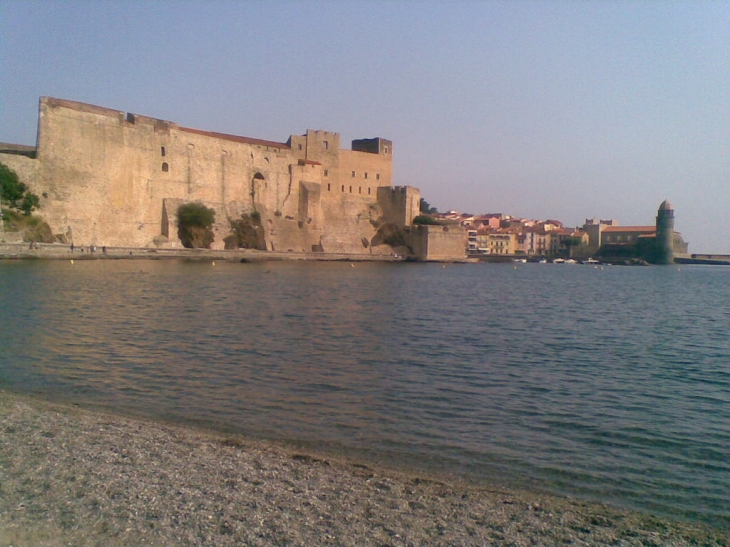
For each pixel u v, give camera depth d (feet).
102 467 28.07
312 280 180.55
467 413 43.70
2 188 188.96
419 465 32.63
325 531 23.06
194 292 126.31
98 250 216.13
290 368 57.11
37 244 189.98
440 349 70.79
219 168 281.33
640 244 515.09
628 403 48.03
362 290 154.40
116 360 57.26
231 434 36.58
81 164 217.77
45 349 60.80
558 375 58.44
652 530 24.88
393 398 47.34
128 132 239.50
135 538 21.57
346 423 40.06
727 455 35.73
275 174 308.60
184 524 22.77
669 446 37.22
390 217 363.97
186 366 56.08
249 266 236.22
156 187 253.65
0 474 26.73
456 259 390.21
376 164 360.48
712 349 76.59
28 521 22.36
